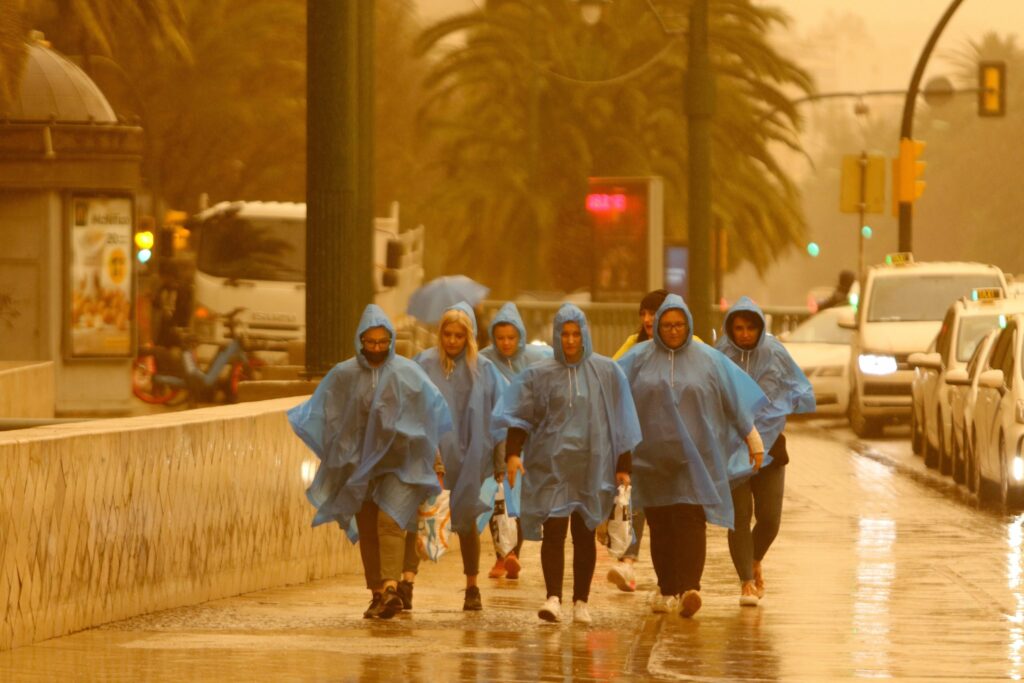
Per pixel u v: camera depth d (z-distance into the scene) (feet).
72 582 97.04
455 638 96.37
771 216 452.35
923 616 105.19
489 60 444.14
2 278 274.98
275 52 486.38
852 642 94.53
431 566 136.87
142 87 462.60
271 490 119.03
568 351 102.37
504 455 114.73
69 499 96.68
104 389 278.26
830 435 274.98
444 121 455.22
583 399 102.37
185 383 299.99
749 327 112.37
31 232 274.16
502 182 438.81
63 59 303.68
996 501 180.75
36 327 274.98
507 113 444.14
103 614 100.22
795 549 141.59
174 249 322.34
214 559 112.27
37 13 344.28
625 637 97.04
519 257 453.58
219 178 483.51
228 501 113.70
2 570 90.68
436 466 108.47
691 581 104.99
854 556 136.67
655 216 271.28
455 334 111.34
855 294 312.50
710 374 106.11
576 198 444.55
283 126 479.82
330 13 146.30
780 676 83.20
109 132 274.36
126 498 102.42
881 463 227.20
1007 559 134.62
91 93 300.40
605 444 102.73
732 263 461.78
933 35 335.06
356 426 105.09
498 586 124.26
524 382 102.73
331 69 146.51
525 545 151.33
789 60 441.68
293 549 121.90
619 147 435.94
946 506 177.37
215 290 320.70
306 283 149.59
